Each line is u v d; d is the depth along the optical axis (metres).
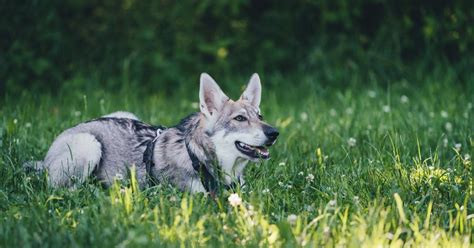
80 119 10.36
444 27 14.71
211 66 14.93
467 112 11.08
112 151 7.73
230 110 7.30
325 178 7.62
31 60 14.12
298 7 15.15
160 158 7.42
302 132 10.41
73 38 15.00
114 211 6.22
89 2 15.19
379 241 5.76
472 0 14.56
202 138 7.24
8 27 14.28
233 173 7.41
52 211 6.64
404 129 10.05
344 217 6.19
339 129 10.45
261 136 7.19
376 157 8.49
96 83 14.17
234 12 14.48
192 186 7.28
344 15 14.66
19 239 5.86
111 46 14.99
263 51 15.21
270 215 6.70
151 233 5.96
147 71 14.66
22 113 10.74
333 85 14.38
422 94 13.27
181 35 15.09
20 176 7.73
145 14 15.19
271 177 7.78
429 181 7.34
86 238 5.91
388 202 6.96
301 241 5.80
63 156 7.71
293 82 14.68
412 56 15.13
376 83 14.20
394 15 14.98
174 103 13.70
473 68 14.38
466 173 7.65
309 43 15.19
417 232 5.96
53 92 14.16
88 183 7.38
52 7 14.58
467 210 6.72
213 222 6.21
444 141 9.14
